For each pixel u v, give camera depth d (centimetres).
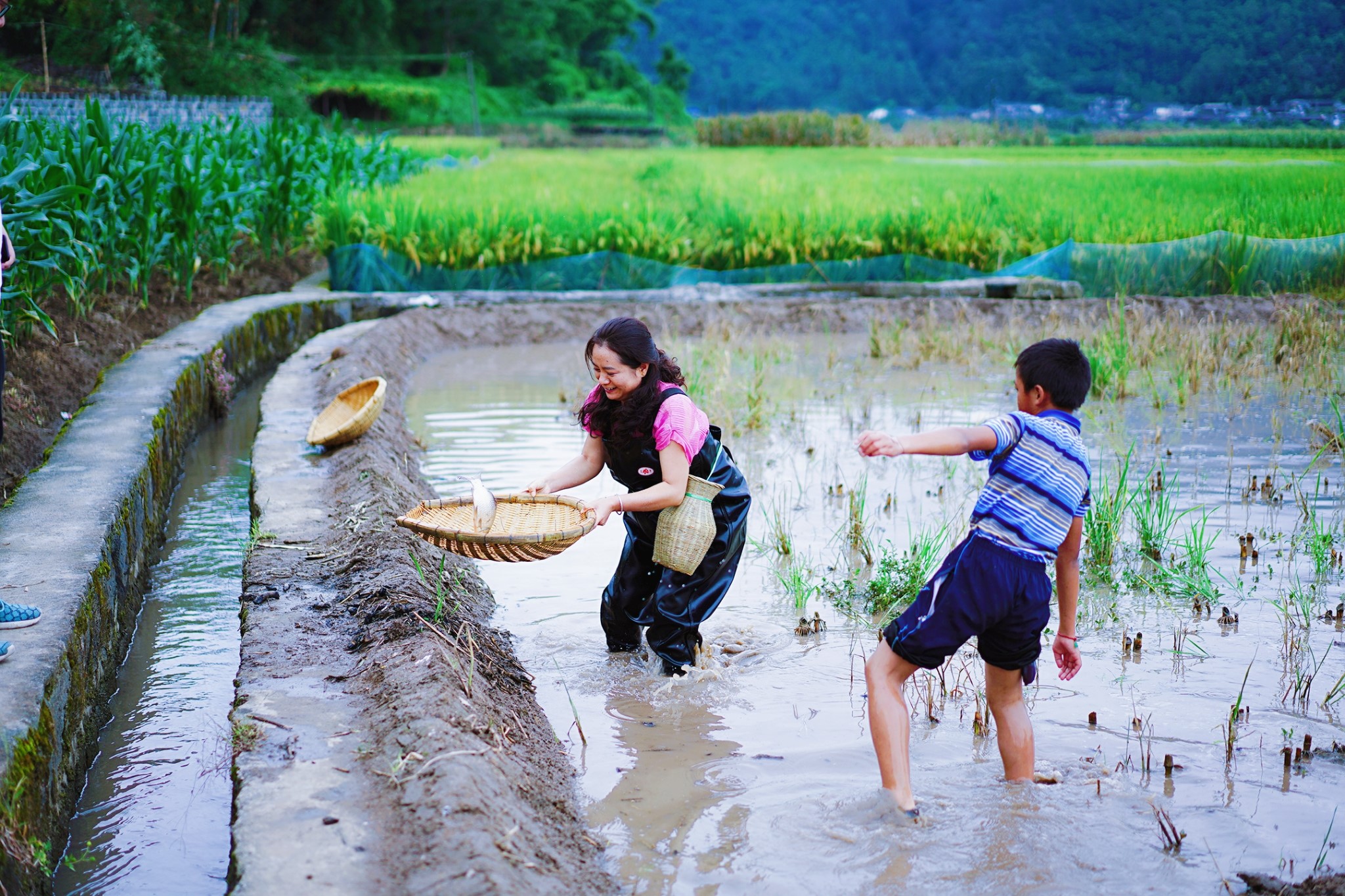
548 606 556
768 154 3922
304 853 306
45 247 823
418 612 468
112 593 510
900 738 358
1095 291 1552
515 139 5800
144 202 1084
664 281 1605
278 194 1541
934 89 16850
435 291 1536
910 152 3816
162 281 1284
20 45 3086
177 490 778
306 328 1339
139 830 381
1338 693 447
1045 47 13188
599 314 1457
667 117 9019
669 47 10256
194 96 2927
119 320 1070
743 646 505
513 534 393
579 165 2944
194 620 558
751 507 703
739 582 584
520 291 1548
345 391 826
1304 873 326
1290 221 1642
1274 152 3066
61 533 521
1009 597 353
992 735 421
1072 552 377
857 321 1444
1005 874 326
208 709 467
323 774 351
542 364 1259
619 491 743
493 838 305
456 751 349
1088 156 3278
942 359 1223
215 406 991
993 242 1641
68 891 348
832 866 333
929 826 352
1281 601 541
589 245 1605
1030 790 373
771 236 1641
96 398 799
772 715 441
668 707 449
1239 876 325
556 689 466
